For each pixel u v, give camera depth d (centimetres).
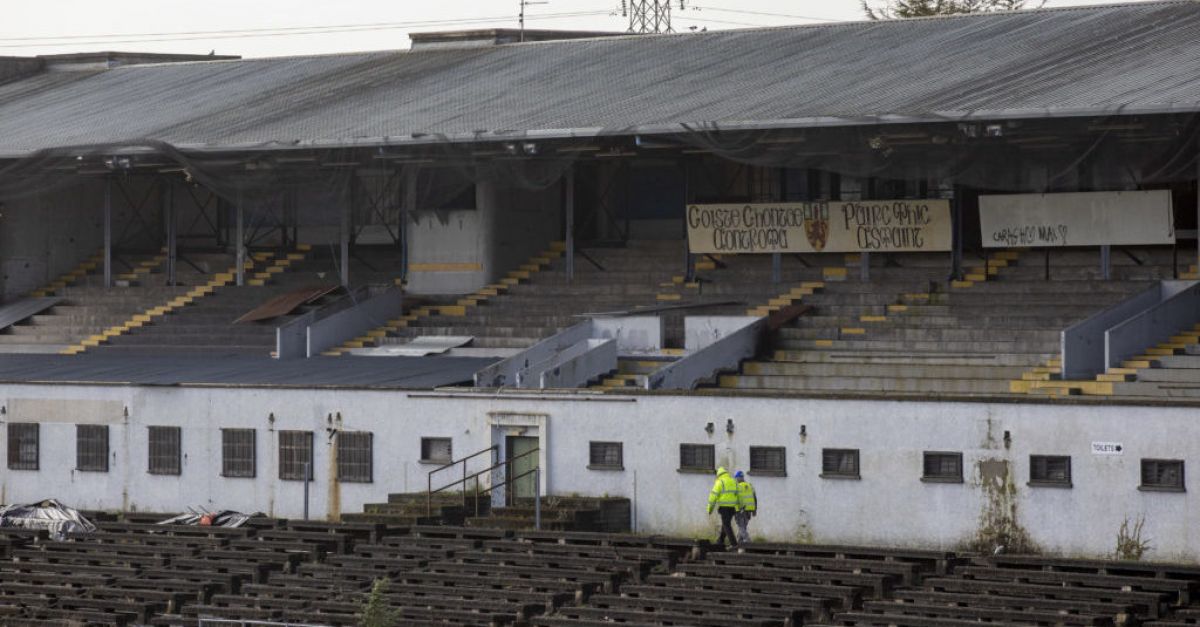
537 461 8900
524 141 10225
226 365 10588
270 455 9525
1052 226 9988
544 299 11162
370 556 7844
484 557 7625
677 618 6481
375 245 12394
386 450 9231
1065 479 7712
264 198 11825
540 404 8862
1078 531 7681
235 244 12756
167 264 12431
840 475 8162
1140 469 7569
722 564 7356
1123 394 8469
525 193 11731
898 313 10062
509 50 12494
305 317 11044
